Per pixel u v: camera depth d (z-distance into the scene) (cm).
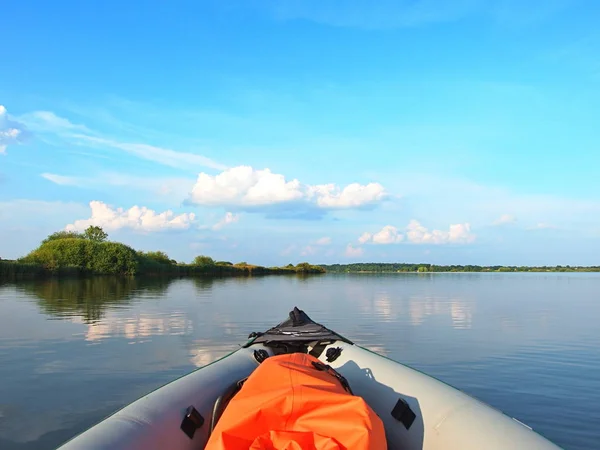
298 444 196
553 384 624
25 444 429
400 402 312
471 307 1633
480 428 254
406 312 1460
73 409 517
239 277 5025
